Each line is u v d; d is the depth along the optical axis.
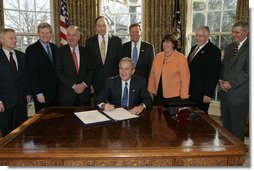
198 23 4.63
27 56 2.82
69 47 2.91
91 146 1.39
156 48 4.50
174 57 2.70
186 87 2.68
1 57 2.57
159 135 1.55
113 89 2.37
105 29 3.11
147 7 4.44
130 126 1.74
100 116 1.94
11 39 2.56
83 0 4.45
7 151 1.34
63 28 4.30
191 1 4.61
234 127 2.69
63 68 2.88
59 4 4.38
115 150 1.33
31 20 4.41
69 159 1.30
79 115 1.98
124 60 2.34
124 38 4.85
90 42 3.18
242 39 2.56
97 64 3.13
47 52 2.91
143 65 3.10
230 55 2.72
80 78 2.89
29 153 1.31
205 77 2.78
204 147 1.36
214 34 4.47
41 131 1.65
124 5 4.79
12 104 2.63
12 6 4.17
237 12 3.88
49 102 2.91
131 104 2.36
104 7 4.81
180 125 1.76
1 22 3.72
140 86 2.37
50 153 1.31
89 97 3.01
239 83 2.56
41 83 2.85
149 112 2.10
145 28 4.53
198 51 2.84
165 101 2.72
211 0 4.46
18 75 2.69
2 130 2.67
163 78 2.71
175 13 4.33
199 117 1.96
